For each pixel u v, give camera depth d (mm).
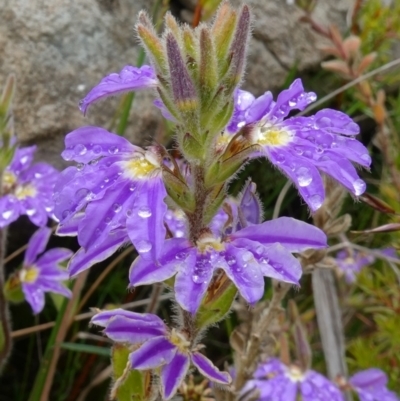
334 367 152
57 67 195
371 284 168
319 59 228
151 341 89
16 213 150
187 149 82
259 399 137
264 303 140
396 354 170
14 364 201
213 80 81
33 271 157
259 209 96
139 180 81
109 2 206
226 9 83
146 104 201
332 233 124
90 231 76
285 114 88
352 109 210
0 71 190
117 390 95
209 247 80
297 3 193
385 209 125
